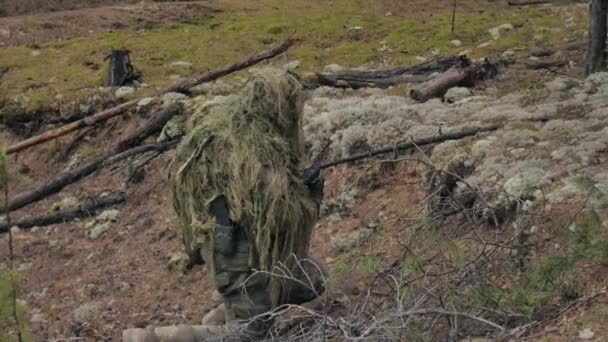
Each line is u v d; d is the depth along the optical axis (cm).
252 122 714
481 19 1683
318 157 1101
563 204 777
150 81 1487
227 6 2003
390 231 915
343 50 1562
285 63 1509
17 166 1364
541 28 1558
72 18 1922
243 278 720
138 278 1028
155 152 1247
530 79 1225
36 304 1020
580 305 634
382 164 1017
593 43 1173
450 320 654
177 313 949
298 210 721
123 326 947
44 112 1438
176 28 1853
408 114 1098
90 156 1321
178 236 1080
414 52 1523
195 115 749
